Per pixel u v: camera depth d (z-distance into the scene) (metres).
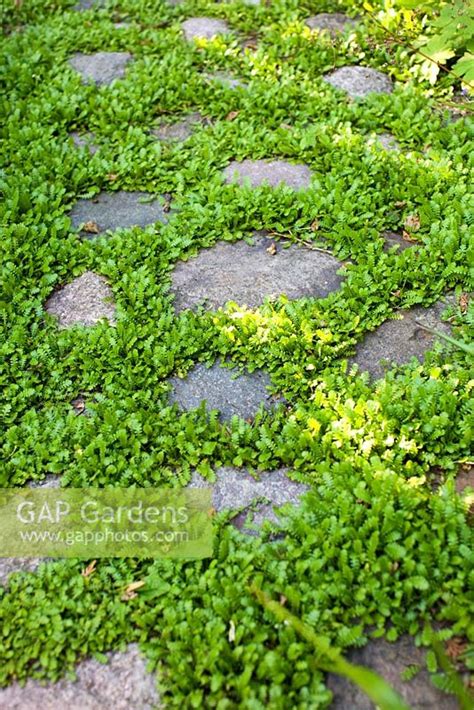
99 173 2.11
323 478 1.52
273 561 1.45
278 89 2.26
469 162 1.97
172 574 1.47
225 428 1.62
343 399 1.63
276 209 1.97
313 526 1.48
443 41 2.14
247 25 2.55
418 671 1.37
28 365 1.75
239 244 1.95
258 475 1.58
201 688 1.37
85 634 1.42
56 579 1.48
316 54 2.37
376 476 1.51
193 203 2.01
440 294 1.78
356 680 1.23
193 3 2.71
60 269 1.91
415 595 1.41
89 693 1.39
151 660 1.39
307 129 2.16
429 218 1.89
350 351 1.71
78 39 2.58
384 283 1.78
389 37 2.35
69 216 2.06
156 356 1.72
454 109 2.18
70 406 1.69
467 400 1.59
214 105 2.26
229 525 1.51
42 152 2.15
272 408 1.66
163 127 2.26
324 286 1.84
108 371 1.72
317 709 1.33
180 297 1.85
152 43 2.53
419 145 2.08
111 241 1.94
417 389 1.60
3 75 2.43
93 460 1.58
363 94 2.27
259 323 1.74
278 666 1.35
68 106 2.30
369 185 1.98
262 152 2.13
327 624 1.39
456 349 1.69
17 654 1.42
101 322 1.80
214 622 1.40
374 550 1.43
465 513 1.48
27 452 1.63
